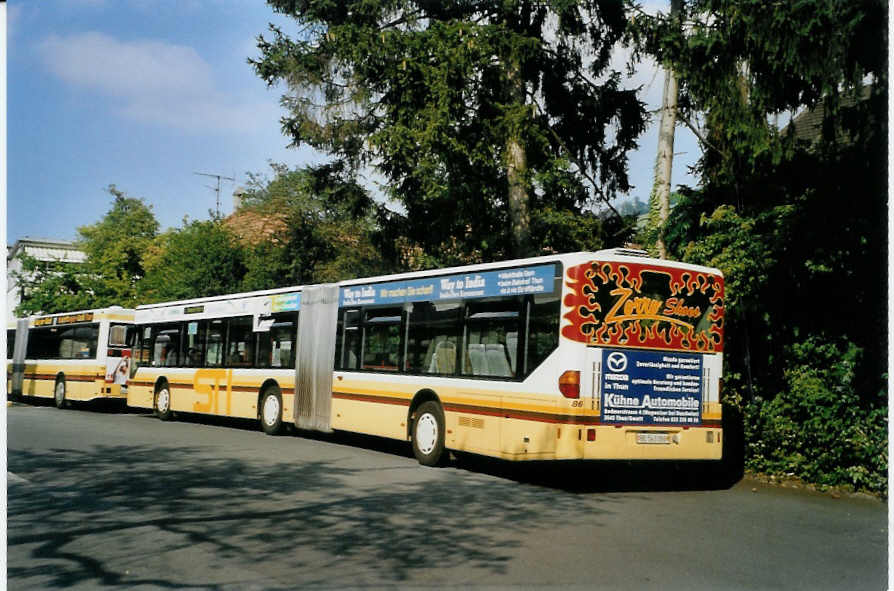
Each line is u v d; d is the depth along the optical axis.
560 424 10.63
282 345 17.48
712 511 9.62
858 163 11.52
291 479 11.06
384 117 19.83
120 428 18.88
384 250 23.02
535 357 11.12
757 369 12.98
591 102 21.02
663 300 11.21
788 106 10.42
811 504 10.21
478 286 12.34
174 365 21.58
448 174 18.58
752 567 6.90
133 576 6.30
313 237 32.50
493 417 11.66
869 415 11.16
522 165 18.77
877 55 8.95
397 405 13.77
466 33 17.64
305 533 7.80
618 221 21.25
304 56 19.45
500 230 21.08
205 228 34.38
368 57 18.27
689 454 11.20
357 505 9.26
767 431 12.22
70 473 11.50
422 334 13.46
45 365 28.75
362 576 6.34
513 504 9.66
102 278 47.19
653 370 11.05
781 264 12.24
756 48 9.75
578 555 7.16
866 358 11.37
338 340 15.70
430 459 12.84
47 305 46.34
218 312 20.02
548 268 11.16
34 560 6.77
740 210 13.60
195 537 7.60
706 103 10.62
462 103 18.03
